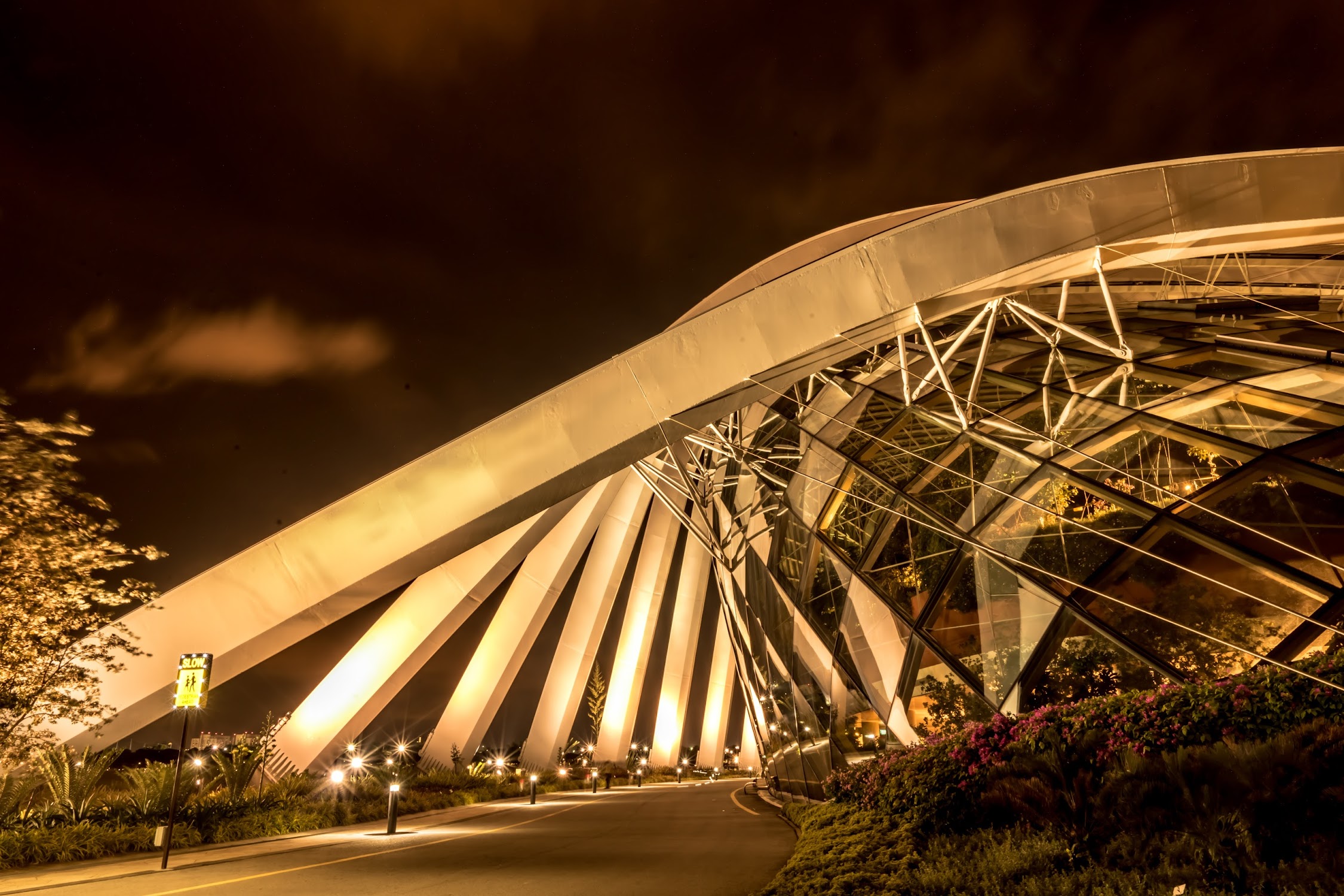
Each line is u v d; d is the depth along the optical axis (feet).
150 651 61.11
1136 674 37.73
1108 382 53.21
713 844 47.78
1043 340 63.52
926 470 56.13
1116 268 54.80
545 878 35.01
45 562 51.24
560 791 125.49
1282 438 42.01
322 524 61.72
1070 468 47.65
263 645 62.44
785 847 45.50
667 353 59.31
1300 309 57.77
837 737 55.77
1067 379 55.83
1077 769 28.63
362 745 84.43
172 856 44.57
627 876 35.24
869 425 64.44
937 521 51.75
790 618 65.10
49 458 51.52
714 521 90.94
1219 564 38.68
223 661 61.82
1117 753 28.35
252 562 62.13
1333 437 40.32
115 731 61.16
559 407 60.23
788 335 57.62
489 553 79.71
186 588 62.03
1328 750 22.02
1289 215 49.55
